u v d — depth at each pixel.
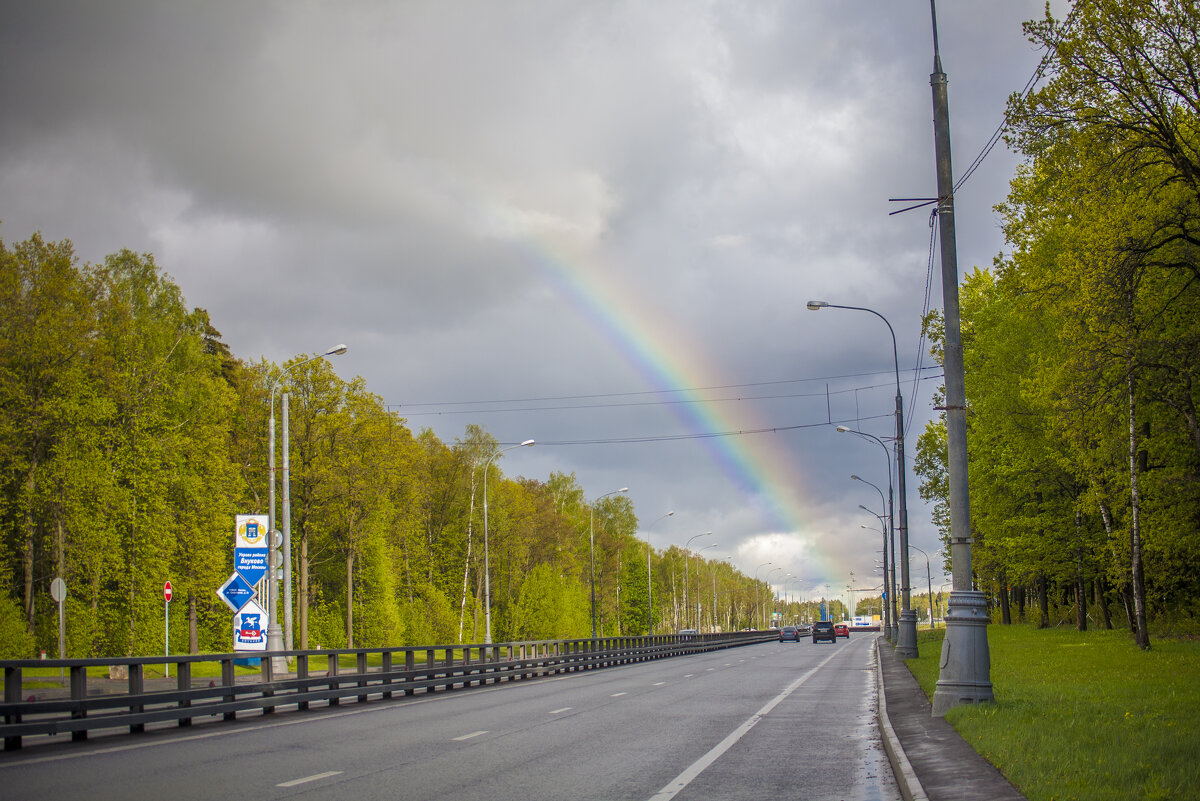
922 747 12.19
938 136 17.52
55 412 44.84
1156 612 44.19
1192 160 24.55
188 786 10.59
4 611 41.34
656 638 58.59
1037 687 19.86
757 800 9.84
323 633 67.25
